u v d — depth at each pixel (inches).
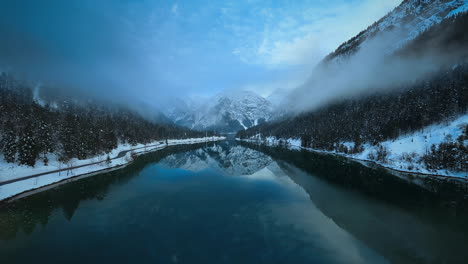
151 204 1519.4
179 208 1432.1
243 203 1530.5
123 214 1327.5
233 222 1200.8
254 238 1016.2
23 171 2215.8
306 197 1672.0
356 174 2450.8
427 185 1934.1
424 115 3102.9
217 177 2422.5
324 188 1923.0
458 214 1315.2
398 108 3944.4
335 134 4692.4
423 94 3914.9
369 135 3796.8
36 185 1939.0
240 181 2217.0
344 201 1572.3
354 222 1210.0
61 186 2004.2
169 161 3644.2
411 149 2726.4
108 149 3690.9
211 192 1818.4
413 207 1439.5
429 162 2351.1
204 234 1058.1
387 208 1424.7
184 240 1001.5
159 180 2266.2
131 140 5413.4
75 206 1485.0
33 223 1208.2
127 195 1734.7
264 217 1278.3
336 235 1051.3
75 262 838.5
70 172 2428.6
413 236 1046.4
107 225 1171.9
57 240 1011.9
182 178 2367.1
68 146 2856.8
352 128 4407.0
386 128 3499.0
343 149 3991.1
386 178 2219.5
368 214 1326.3
